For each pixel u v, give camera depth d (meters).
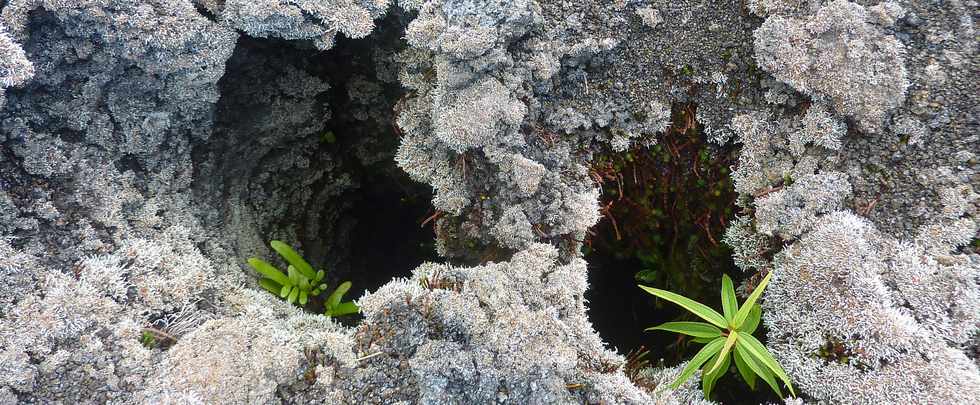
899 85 1.95
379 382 1.77
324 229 3.21
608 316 2.73
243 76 2.44
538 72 2.19
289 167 2.92
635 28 2.25
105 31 1.89
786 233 2.05
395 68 2.48
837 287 1.90
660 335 2.72
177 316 1.89
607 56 2.27
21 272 1.78
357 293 3.25
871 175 2.01
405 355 1.80
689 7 2.22
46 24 1.87
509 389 1.76
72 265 1.85
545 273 2.00
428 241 3.04
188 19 1.98
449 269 1.99
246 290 2.16
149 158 2.16
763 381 2.17
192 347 1.77
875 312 1.84
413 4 2.14
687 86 2.26
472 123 2.07
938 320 1.84
